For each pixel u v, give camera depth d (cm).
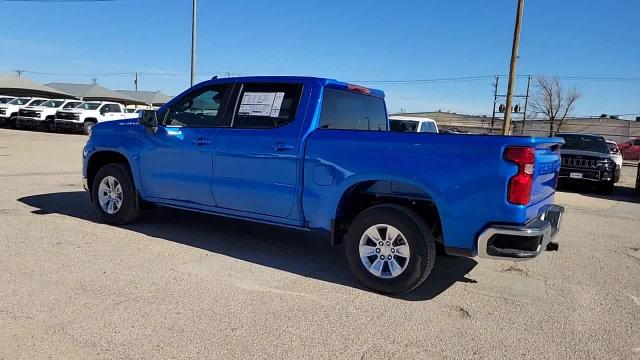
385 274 471
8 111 3119
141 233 647
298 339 370
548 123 6066
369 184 496
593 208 1087
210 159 579
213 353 344
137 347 347
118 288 451
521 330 404
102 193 683
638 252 677
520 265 589
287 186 522
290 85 547
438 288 496
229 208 575
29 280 460
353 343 368
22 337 354
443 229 445
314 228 516
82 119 2941
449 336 387
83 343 349
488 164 425
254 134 546
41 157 1531
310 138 509
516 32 1847
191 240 626
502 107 3475
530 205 432
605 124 5641
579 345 382
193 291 454
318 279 506
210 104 598
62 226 662
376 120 646
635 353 372
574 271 573
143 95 5672
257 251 594
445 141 442
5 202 806
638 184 1475
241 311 415
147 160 639
